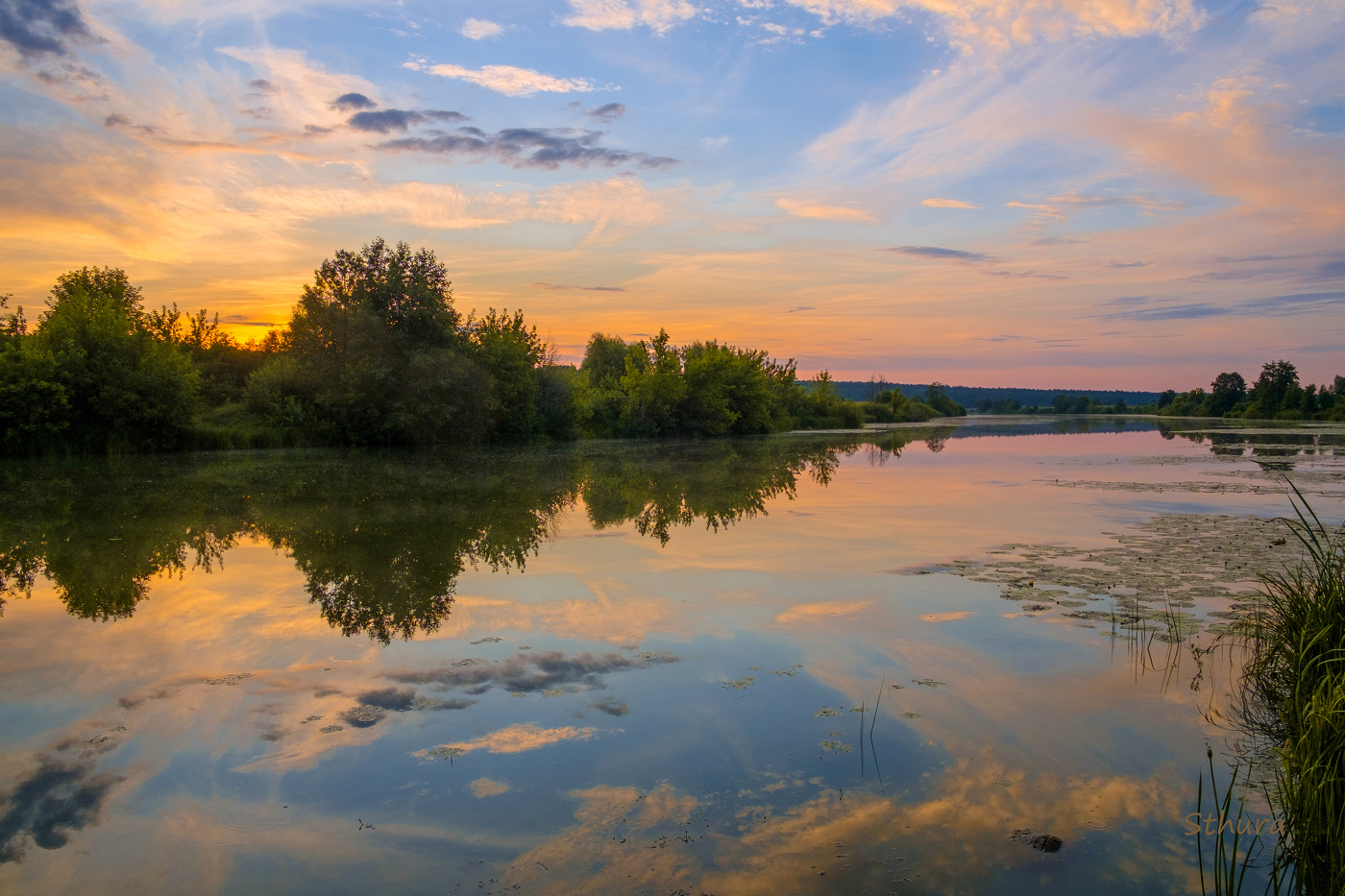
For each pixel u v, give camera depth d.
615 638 7.56
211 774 4.91
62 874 3.91
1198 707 5.84
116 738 5.41
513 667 6.75
